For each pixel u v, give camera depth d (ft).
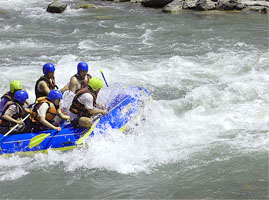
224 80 99.91
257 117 77.92
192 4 195.31
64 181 57.62
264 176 56.85
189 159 62.49
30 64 114.62
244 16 175.01
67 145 64.13
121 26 163.94
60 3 200.64
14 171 60.18
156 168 60.44
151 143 67.92
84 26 165.99
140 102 74.74
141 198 52.85
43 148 63.46
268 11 183.21
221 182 55.77
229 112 80.53
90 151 64.23
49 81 69.87
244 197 52.06
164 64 114.01
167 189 54.75
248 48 126.31
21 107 63.46
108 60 117.70
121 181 57.26
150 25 164.04
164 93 93.66
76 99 64.23
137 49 129.90
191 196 52.90
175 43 135.85
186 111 82.17
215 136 70.54
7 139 63.16
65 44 137.80
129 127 69.05
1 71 107.96
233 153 63.52
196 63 114.21
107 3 225.35
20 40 143.33
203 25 160.15
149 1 205.98
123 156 63.72
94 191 54.90
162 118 77.87
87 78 74.43
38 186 56.44
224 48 127.44
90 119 64.75
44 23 173.27
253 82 96.37
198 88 93.61
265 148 64.69
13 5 223.92
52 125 63.77
